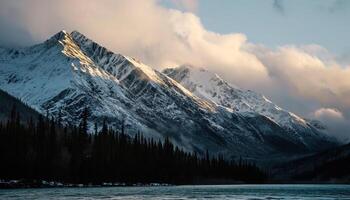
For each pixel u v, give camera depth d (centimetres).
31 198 12512
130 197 13575
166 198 13350
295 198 13988
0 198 12475
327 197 14525
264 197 14388
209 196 14662
